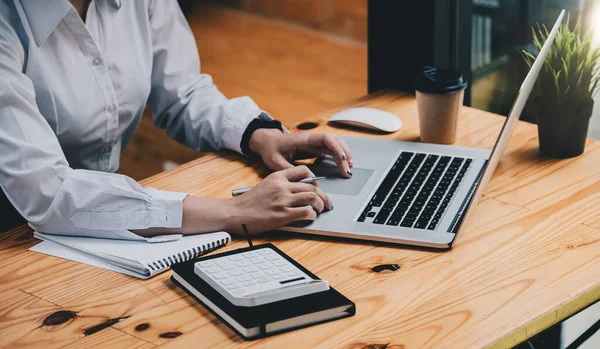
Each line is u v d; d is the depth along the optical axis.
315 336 0.99
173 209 1.26
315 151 1.50
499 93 2.04
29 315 1.07
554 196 1.34
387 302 1.06
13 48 1.37
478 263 1.15
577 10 1.80
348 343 0.97
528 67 1.97
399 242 1.20
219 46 4.91
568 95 1.45
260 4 5.39
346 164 1.44
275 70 4.44
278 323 0.99
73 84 1.50
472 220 1.27
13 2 1.42
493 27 1.97
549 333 1.43
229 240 1.24
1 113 1.28
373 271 1.14
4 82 1.28
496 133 1.62
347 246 1.21
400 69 1.95
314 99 3.96
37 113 1.32
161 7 1.69
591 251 1.16
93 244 1.24
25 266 1.20
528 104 1.98
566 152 1.49
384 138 1.62
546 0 1.87
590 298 1.08
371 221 1.26
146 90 1.65
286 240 1.24
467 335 0.98
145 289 1.12
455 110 1.55
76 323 1.04
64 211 1.26
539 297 1.06
